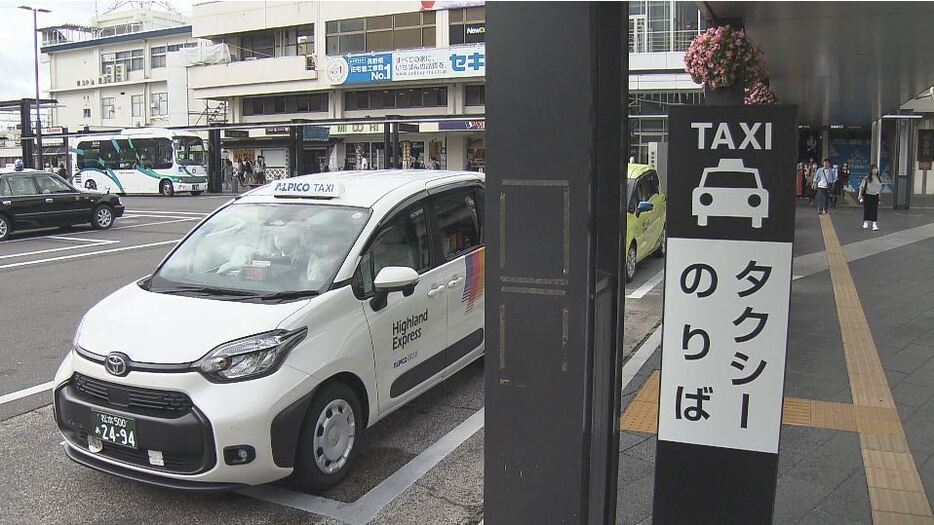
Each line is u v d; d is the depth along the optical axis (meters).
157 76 54.12
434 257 5.18
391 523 3.78
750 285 2.89
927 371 5.92
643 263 12.00
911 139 22.25
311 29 41.34
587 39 2.26
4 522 3.80
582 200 2.32
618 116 2.41
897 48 10.78
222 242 4.91
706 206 2.91
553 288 2.39
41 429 5.14
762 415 2.91
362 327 4.30
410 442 4.83
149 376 3.71
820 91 16.44
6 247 14.92
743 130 2.86
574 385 2.40
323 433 4.05
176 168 34.06
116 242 15.66
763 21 8.77
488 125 2.41
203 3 43.66
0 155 66.88
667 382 3.01
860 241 14.34
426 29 36.97
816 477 4.06
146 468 3.77
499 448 2.53
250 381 3.71
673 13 28.48
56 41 65.44
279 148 42.81
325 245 4.57
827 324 7.52
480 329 5.71
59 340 7.56
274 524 3.78
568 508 2.46
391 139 32.12
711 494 2.99
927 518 3.60
